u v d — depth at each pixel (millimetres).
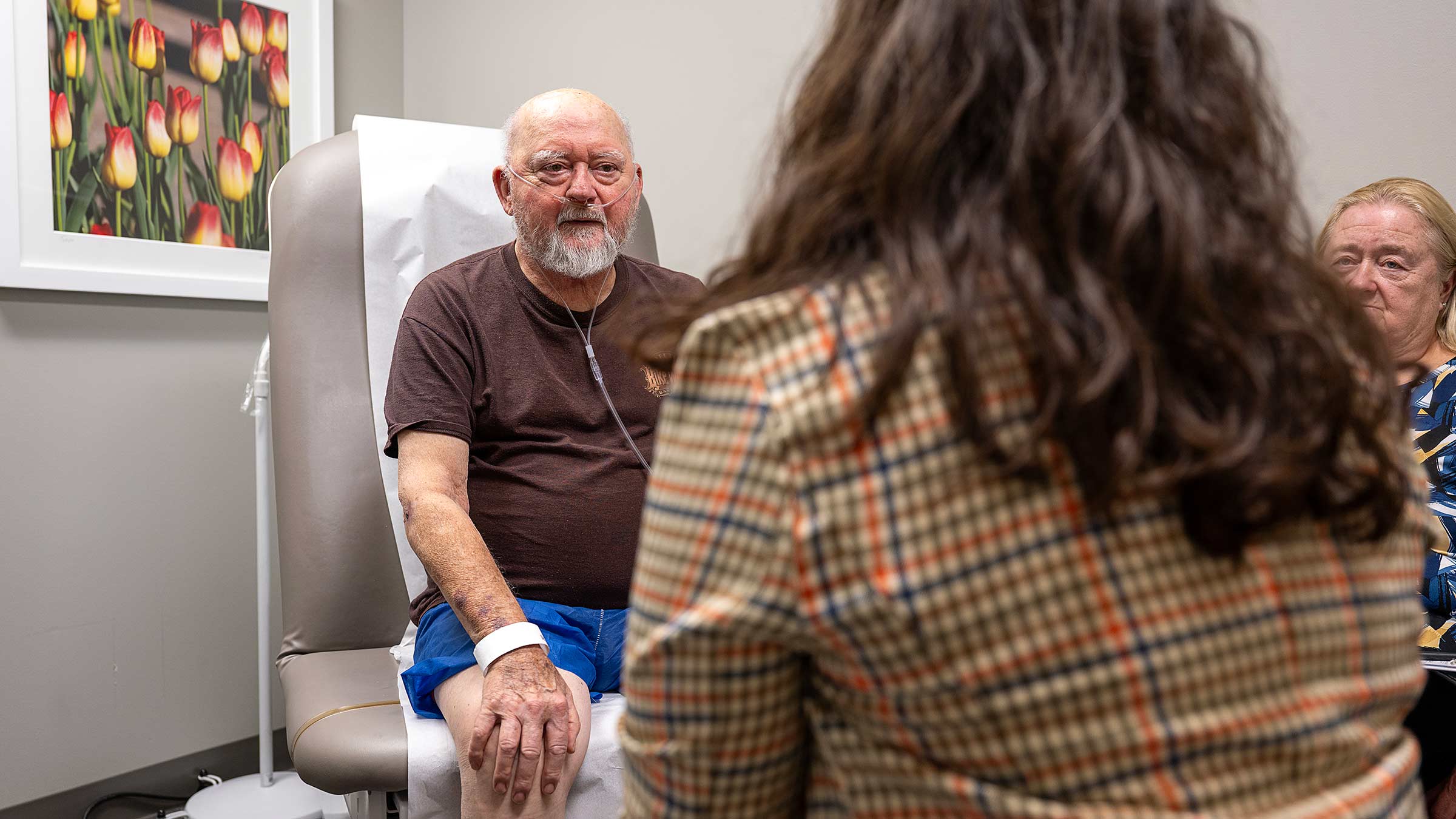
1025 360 410
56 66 2074
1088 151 410
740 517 423
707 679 441
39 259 2055
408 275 1767
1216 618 413
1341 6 1670
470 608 1279
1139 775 399
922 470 407
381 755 1231
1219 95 451
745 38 2320
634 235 1942
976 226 418
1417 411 1399
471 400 1538
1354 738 442
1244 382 407
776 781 475
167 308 2301
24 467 2066
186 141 2318
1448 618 1265
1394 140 1634
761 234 489
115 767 2211
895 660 411
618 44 2533
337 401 1673
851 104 486
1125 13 441
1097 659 398
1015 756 405
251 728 2467
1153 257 406
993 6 444
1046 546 403
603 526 1504
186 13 2305
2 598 2031
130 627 2236
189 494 2348
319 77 2596
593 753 1266
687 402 449
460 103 2834
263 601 2115
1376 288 1443
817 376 420
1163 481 395
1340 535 456
